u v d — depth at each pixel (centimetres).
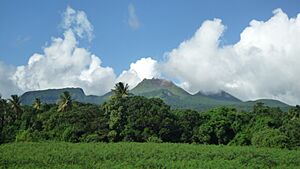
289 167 4991
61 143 7156
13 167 4559
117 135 7975
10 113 9356
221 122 8406
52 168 4522
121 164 4794
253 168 4822
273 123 8500
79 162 5050
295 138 7575
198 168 4597
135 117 8050
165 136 8219
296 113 9144
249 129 8512
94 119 8219
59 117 8588
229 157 5616
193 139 8462
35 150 6094
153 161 5000
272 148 6894
